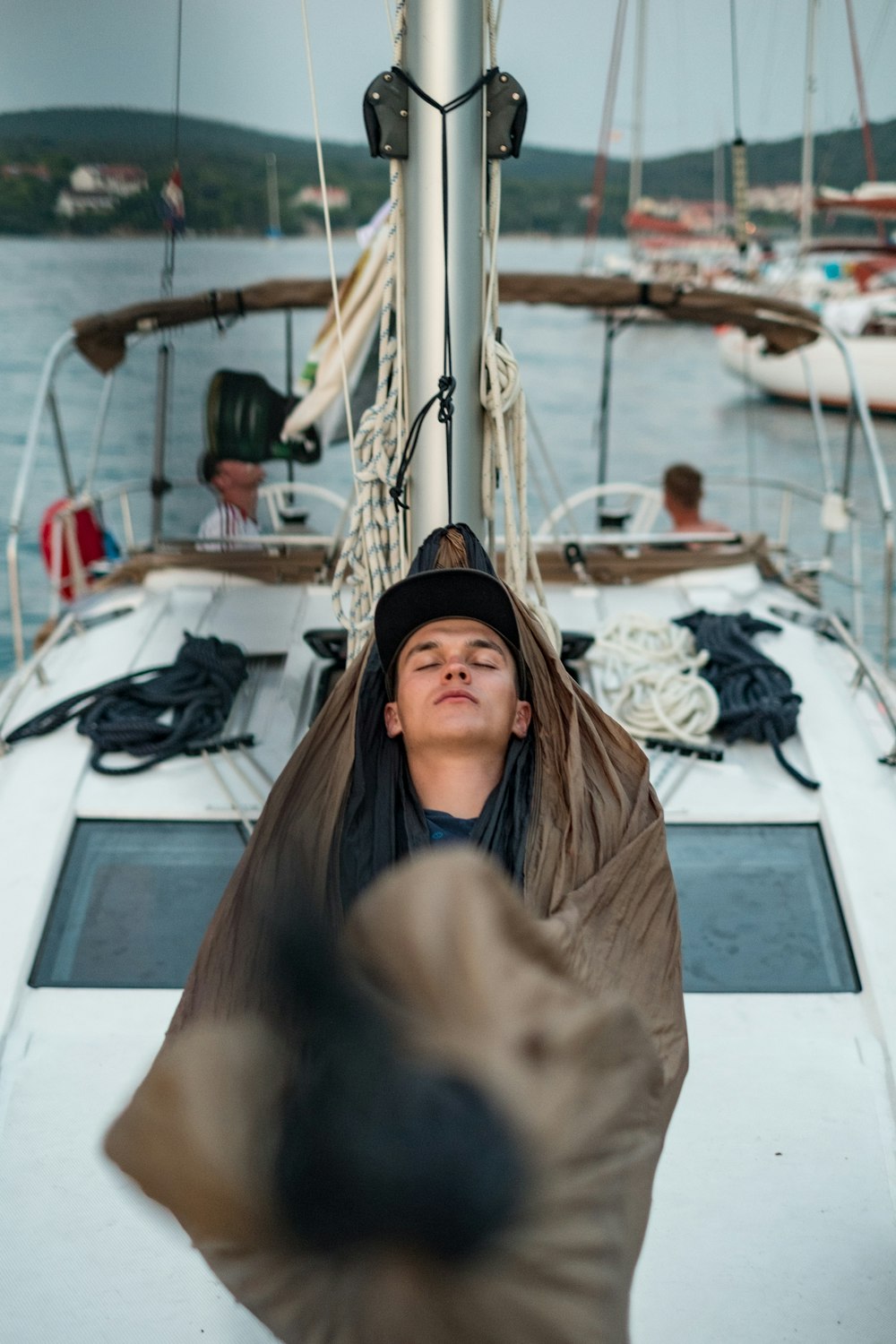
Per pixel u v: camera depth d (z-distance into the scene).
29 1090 2.42
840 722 3.60
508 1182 0.66
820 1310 2.01
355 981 0.67
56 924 2.89
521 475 2.66
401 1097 0.63
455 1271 0.68
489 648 1.94
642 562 4.74
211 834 3.15
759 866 3.07
